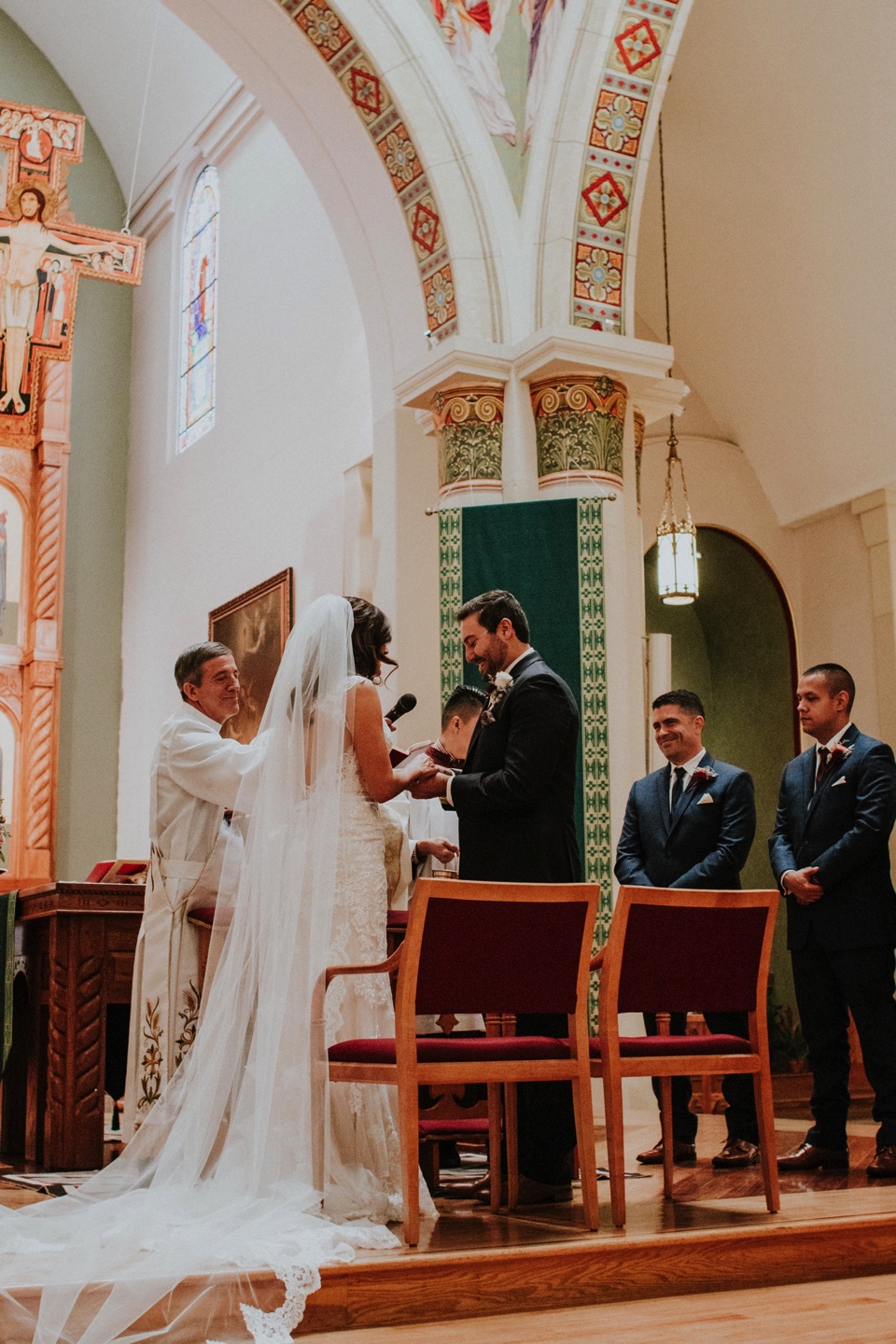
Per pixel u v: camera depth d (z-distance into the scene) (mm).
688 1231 3611
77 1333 2865
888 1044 4945
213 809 5168
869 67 8312
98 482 16844
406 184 7895
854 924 5051
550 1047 3742
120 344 17281
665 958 3967
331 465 12016
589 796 6906
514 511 7160
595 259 7727
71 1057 5359
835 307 9375
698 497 10422
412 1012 3506
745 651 11188
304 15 7746
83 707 16203
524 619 4598
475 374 7570
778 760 10773
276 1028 3822
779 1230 3682
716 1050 4016
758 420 10383
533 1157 4309
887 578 9664
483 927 3650
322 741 4055
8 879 14609
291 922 3924
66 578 16406
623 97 7750
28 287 11766
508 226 7832
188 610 14844
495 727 4426
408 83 7719
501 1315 3225
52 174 11555
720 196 9594
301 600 12336
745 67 8828
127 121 16531
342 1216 3688
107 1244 3293
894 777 5184
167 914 5062
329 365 12266
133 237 12008
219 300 14922
